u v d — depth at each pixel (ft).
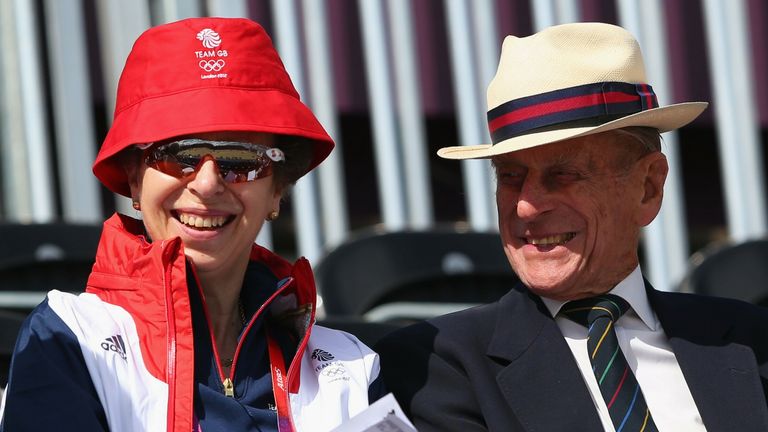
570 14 73.82
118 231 34.65
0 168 62.85
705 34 86.07
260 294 35.99
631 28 75.56
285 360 35.76
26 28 61.16
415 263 54.80
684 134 93.91
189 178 34.40
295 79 66.23
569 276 37.29
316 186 67.62
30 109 61.21
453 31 70.79
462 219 84.48
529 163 37.27
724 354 37.83
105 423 32.42
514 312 38.58
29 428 31.32
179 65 34.65
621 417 36.19
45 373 31.96
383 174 68.90
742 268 57.57
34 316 33.27
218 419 33.37
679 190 75.46
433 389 37.45
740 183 78.69
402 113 69.72
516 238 38.09
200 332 34.50
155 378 32.94
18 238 50.37
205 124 33.96
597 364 37.06
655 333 38.40
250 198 34.99
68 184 61.57
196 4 63.05
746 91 79.10
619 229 37.68
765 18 86.69
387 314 53.93
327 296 51.93
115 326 33.40
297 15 69.46
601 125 36.65
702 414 36.76
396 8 70.03
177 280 33.47
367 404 35.47
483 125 70.95
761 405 36.96
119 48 62.03
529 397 36.70
